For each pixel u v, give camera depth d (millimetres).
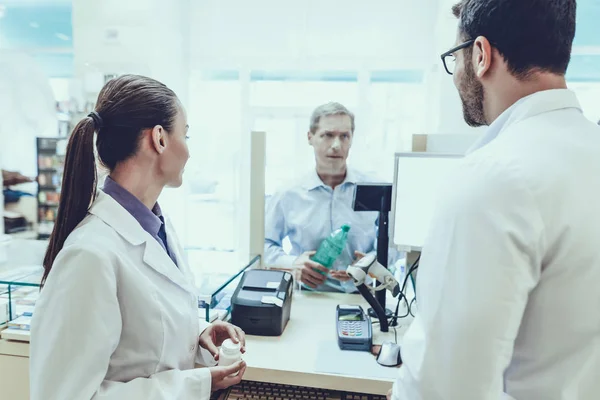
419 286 671
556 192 570
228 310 1363
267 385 1127
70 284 736
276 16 4074
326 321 1379
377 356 1123
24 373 1213
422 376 625
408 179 1395
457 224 607
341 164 1855
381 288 1367
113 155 879
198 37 4195
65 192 835
